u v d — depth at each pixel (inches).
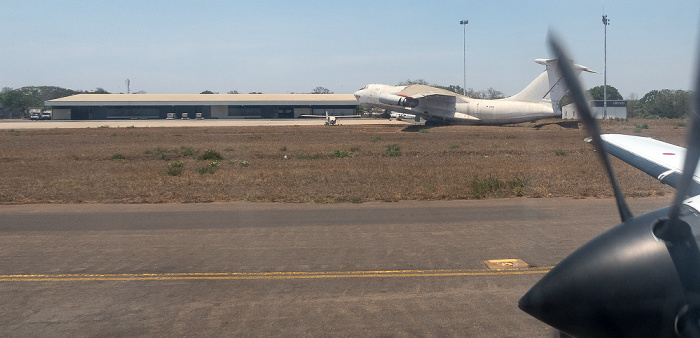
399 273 294.4
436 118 2416.3
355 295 258.7
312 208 515.8
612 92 3420.3
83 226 433.4
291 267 308.5
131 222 450.3
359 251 343.6
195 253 342.3
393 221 444.5
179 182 724.7
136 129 2642.7
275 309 240.4
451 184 674.2
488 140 1680.6
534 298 127.8
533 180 698.8
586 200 549.0
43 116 4397.1
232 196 594.2
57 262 321.4
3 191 649.0
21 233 406.6
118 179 772.0
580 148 1341.0
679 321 107.4
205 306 244.7
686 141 102.5
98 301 251.9
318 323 223.3
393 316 230.5
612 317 115.0
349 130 2359.7
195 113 4025.6
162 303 249.0
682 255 111.4
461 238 378.0
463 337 207.3
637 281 112.7
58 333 213.3
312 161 1067.3
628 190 607.8
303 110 4111.7
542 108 2231.8
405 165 941.8
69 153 1346.0
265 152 1327.5
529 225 421.7
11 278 288.5
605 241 123.0
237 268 307.1
